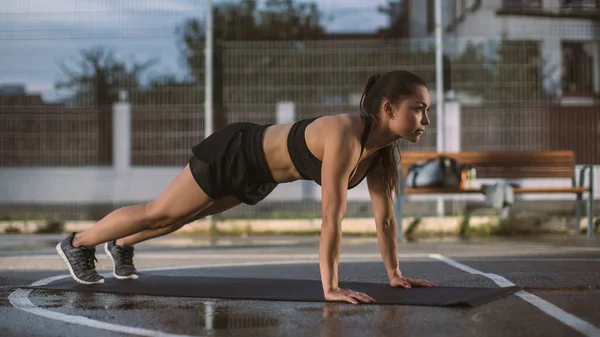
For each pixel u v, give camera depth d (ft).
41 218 35.86
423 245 25.82
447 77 35.94
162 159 36.14
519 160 29.76
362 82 34.94
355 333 8.97
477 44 37.06
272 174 12.09
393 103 11.35
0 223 35.01
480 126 35.40
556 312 10.16
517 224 32.37
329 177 11.28
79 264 13.87
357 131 11.43
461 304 10.75
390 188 12.59
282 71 35.19
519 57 35.78
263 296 12.07
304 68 35.04
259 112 35.27
